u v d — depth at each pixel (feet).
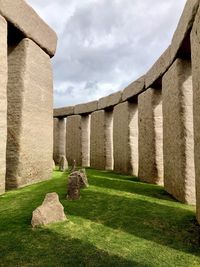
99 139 38.68
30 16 20.84
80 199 16.08
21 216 13.03
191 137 16.79
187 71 17.39
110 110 38.40
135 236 11.03
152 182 23.97
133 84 29.22
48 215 12.09
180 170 16.85
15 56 20.52
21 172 19.61
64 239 10.52
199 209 12.25
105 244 10.20
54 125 48.39
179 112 17.19
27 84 20.49
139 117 27.68
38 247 9.85
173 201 16.79
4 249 9.68
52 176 25.17
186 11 14.79
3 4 17.61
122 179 25.85
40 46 22.66
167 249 9.93
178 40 16.60
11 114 20.03
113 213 13.78
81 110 43.06
